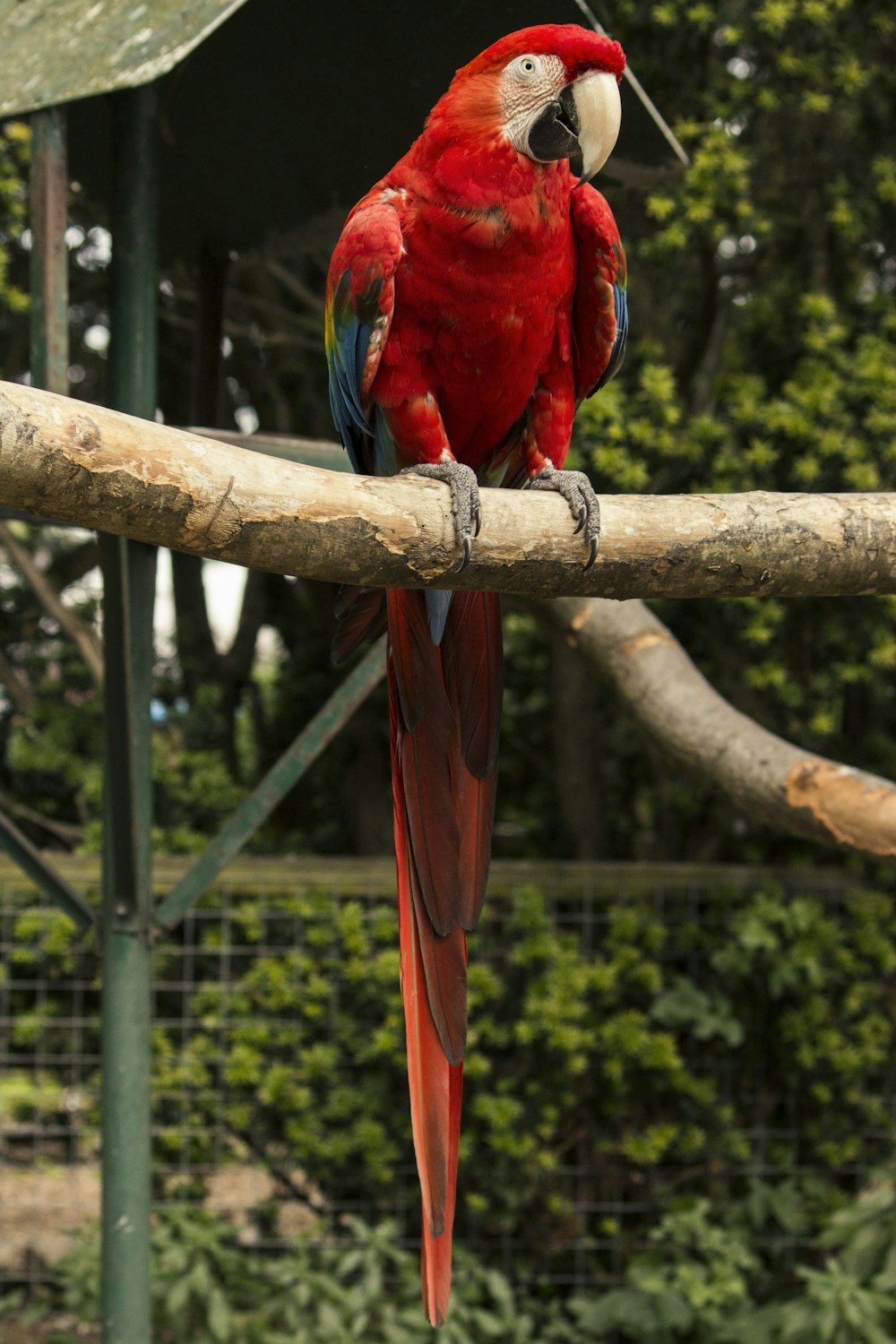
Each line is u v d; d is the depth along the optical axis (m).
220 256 5.10
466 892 2.87
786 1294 5.53
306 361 7.57
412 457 3.05
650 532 2.41
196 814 6.62
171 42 3.28
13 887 5.67
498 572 2.39
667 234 5.39
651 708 4.53
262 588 7.62
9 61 3.89
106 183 4.87
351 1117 5.64
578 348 3.16
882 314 5.87
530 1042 5.56
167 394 7.71
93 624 7.35
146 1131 3.82
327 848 7.55
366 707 7.44
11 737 7.05
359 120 4.34
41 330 3.45
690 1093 5.52
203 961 5.95
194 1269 5.12
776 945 5.39
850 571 2.47
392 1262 5.56
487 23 3.78
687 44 5.71
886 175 5.78
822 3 5.48
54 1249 6.16
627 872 5.65
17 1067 6.03
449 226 2.81
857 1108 5.68
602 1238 5.74
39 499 2.02
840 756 6.27
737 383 5.58
